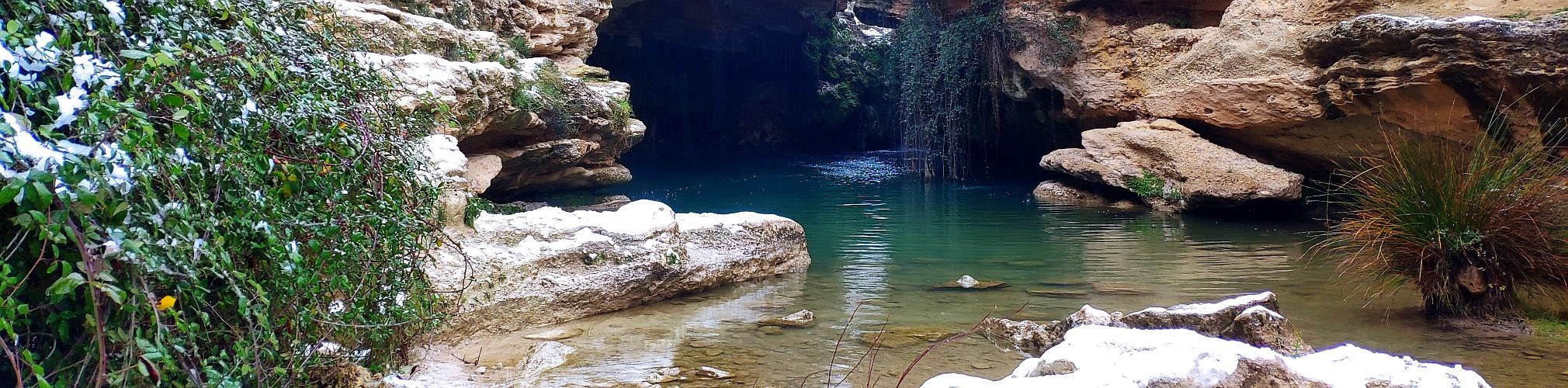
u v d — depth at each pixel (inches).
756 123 1280.8
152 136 92.6
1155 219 530.6
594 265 267.1
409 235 161.8
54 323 93.0
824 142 1300.4
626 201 573.9
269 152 126.3
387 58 359.9
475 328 230.2
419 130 181.8
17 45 84.0
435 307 192.2
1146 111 649.6
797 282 316.5
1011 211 573.0
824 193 705.0
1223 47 589.3
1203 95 598.2
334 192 137.0
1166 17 689.0
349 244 140.5
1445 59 437.1
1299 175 544.4
